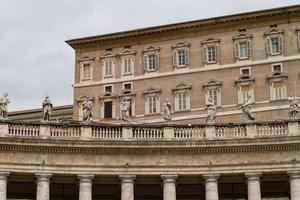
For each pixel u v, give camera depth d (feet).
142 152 140.26
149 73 304.50
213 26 297.33
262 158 139.33
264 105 282.36
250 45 290.76
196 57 298.15
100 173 138.31
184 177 142.31
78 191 149.69
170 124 143.54
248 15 290.15
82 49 319.06
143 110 302.25
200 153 140.67
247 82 287.07
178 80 298.76
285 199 153.17
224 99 289.12
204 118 288.71
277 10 286.05
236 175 141.28
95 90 312.91
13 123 138.00
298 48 284.00
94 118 309.22
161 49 304.71
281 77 282.36
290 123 140.97
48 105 144.15
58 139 137.39
